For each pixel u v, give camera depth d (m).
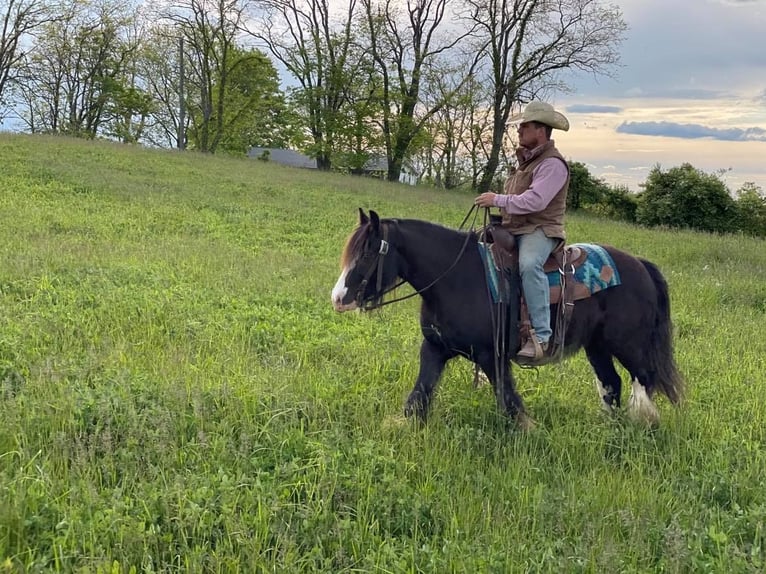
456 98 40.88
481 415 5.95
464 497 4.41
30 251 10.98
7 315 7.65
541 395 6.64
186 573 3.49
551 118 5.41
